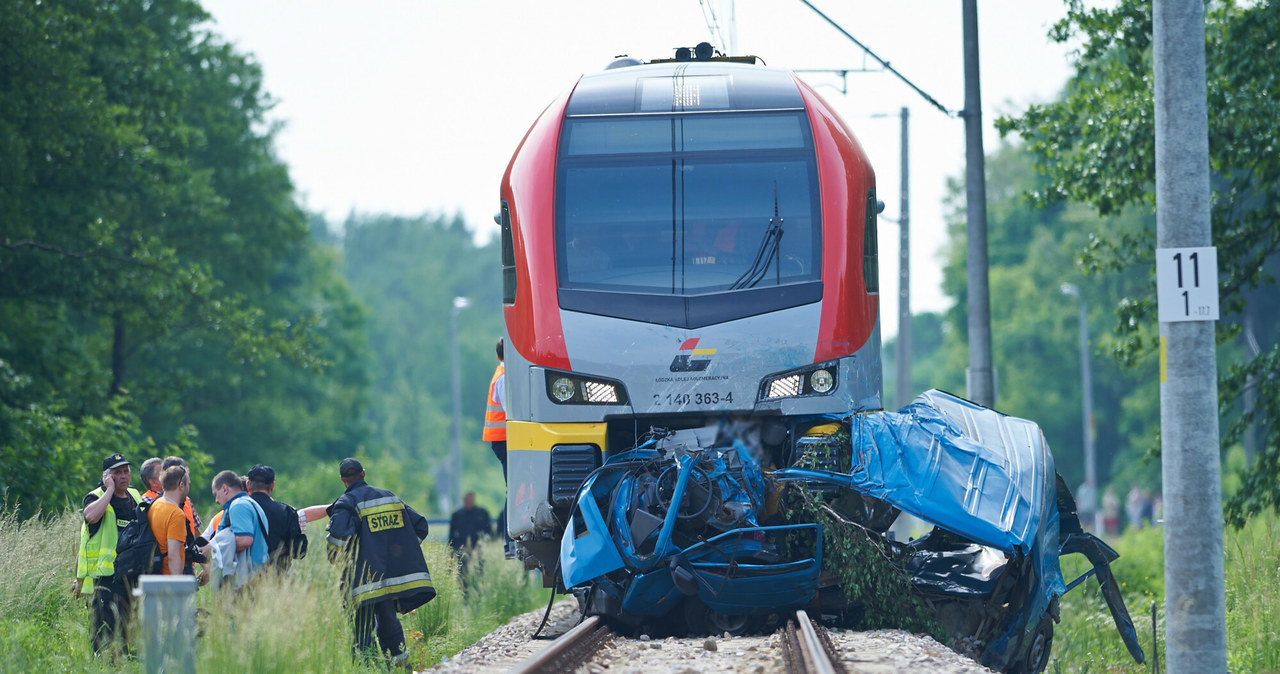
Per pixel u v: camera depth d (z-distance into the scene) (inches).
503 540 2391.7
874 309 1438.2
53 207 3351.4
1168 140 1185.4
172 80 4190.5
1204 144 1182.9
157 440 5113.2
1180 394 1174.3
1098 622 1940.2
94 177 3459.6
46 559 1653.5
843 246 1414.9
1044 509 1342.3
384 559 1371.8
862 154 1502.2
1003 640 1346.0
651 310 1386.6
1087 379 7598.4
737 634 1401.3
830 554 1317.7
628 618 1439.5
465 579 2191.2
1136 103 2418.8
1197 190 1178.6
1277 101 2231.8
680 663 1156.5
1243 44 2246.6
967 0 2305.6
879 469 1333.7
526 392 1402.6
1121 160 2454.5
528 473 1391.5
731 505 1321.4
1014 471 1354.6
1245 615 1631.4
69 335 3567.9
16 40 3043.8
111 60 3703.3
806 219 1430.9
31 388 3127.5
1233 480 5974.4
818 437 1362.0
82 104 3250.5
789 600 1330.0
